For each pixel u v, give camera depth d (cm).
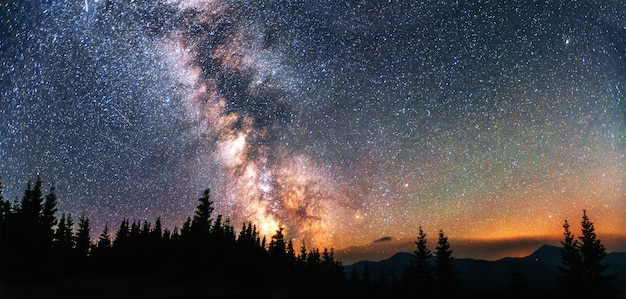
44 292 3991
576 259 4988
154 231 6794
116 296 3975
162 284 5141
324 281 6334
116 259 6378
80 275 5547
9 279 4769
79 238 6431
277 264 6825
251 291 5428
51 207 5781
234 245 6719
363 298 5778
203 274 6188
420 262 5531
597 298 4753
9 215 5366
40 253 5397
